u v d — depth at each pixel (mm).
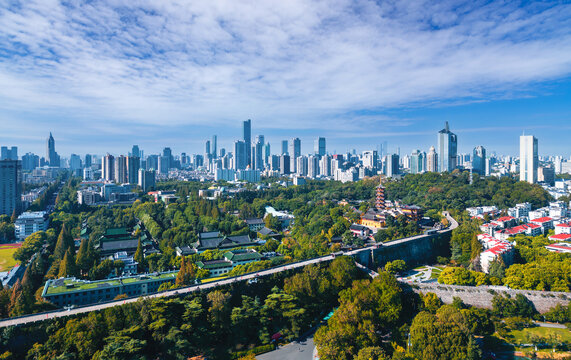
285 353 149125
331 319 157000
